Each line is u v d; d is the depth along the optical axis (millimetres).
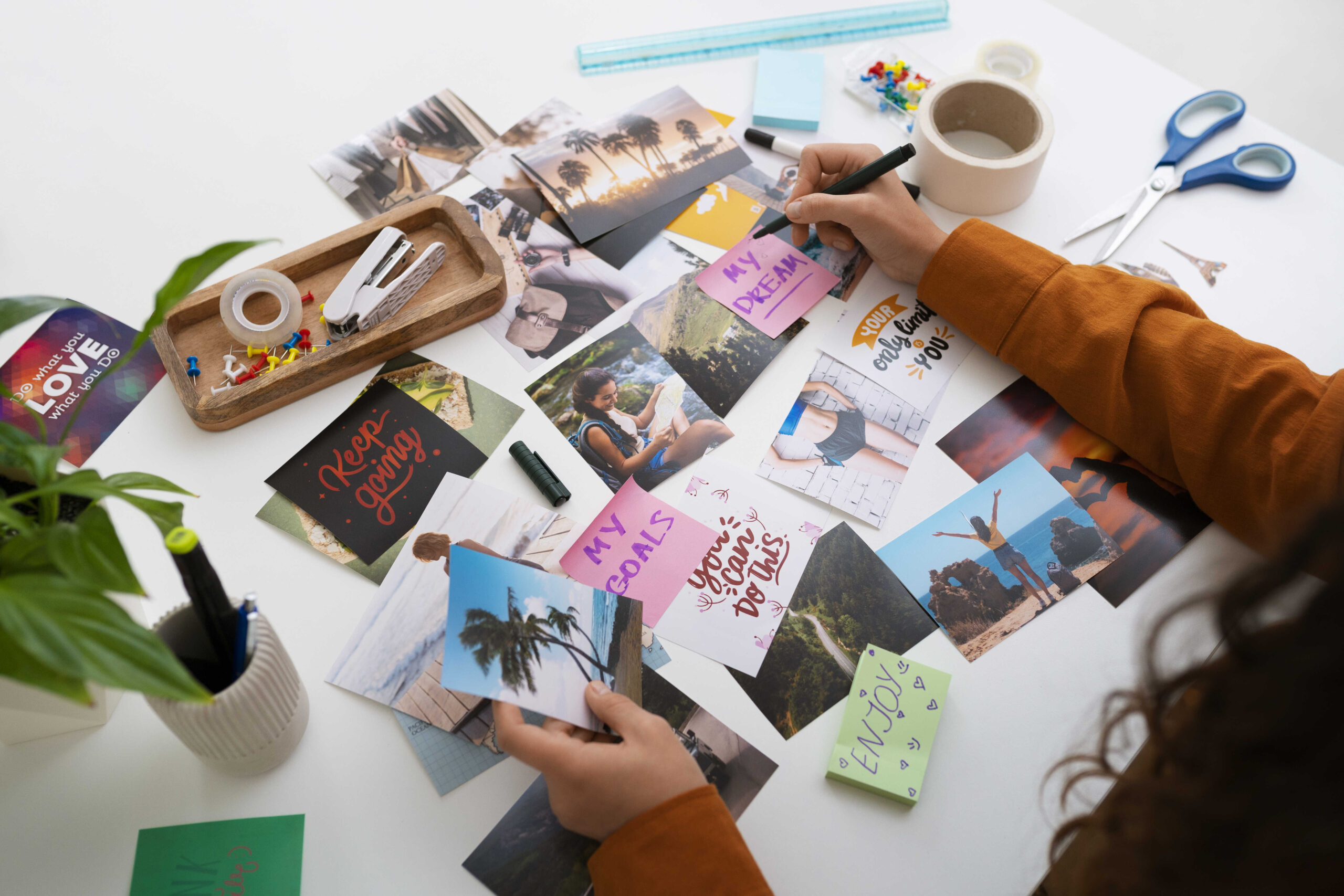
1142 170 999
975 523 805
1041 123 929
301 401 837
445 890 647
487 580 694
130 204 929
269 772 677
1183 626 747
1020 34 1091
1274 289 921
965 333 902
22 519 476
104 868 642
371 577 757
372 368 855
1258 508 760
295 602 743
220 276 879
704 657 736
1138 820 547
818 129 1022
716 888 610
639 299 907
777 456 831
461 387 849
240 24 1054
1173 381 795
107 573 463
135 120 982
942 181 948
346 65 1033
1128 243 948
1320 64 1990
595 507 798
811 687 731
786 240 955
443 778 681
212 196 940
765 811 686
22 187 933
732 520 796
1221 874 494
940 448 844
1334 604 462
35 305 552
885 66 1057
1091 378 821
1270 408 754
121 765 671
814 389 869
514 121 1005
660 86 1041
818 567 779
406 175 963
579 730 686
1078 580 780
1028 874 674
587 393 853
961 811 693
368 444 816
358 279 833
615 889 621
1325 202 973
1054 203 976
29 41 1024
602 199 958
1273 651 483
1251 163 1006
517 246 926
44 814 654
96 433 804
